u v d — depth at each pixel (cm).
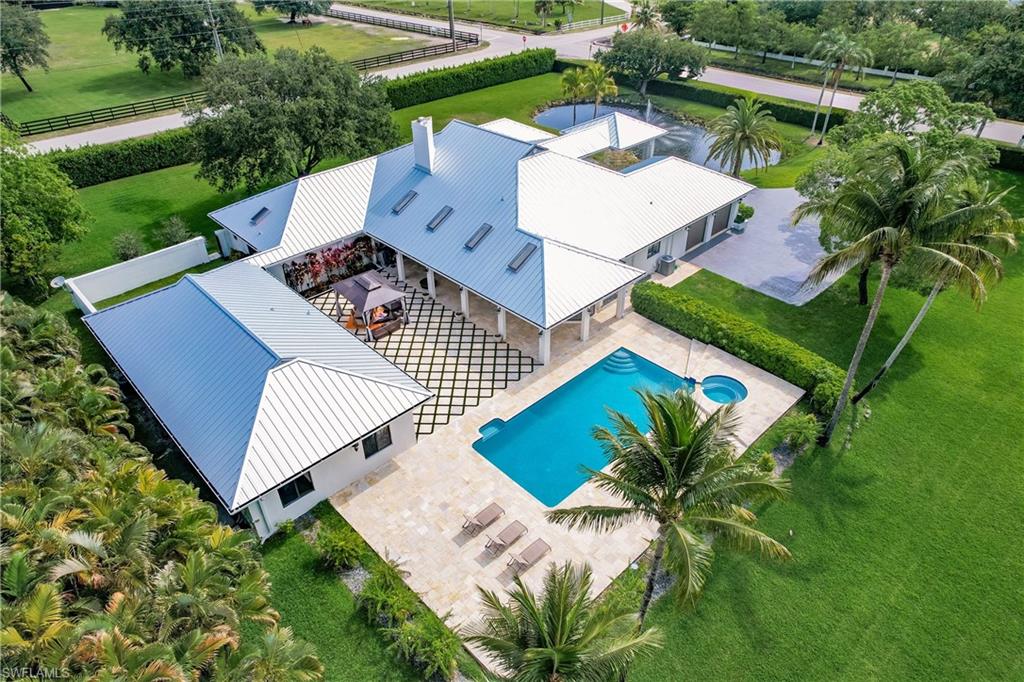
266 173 4441
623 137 5200
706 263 4197
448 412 3055
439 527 2516
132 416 3064
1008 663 2072
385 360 2952
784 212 4853
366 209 4081
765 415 2991
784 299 3819
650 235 3788
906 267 2834
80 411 2455
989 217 2292
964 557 2391
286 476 2364
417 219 3834
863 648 2119
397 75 8062
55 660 1426
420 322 3666
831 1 8381
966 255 2369
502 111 7369
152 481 2017
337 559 2339
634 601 2177
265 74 4481
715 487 1622
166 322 3056
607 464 2775
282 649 1738
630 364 3331
